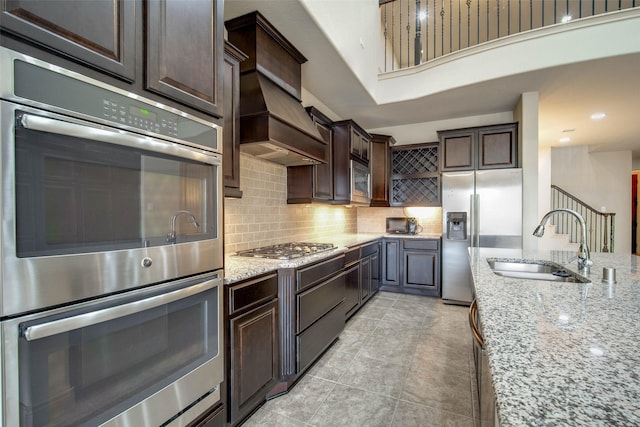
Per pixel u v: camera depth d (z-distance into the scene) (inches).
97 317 35.2
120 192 39.1
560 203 263.6
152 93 43.4
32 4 30.6
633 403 20.2
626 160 259.9
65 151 33.5
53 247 32.4
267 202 112.2
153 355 43.5
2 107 28.4
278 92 92.4
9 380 29.2
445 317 134.2
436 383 82.0
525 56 120.0
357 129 148.6
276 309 76.4
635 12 105.4
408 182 186.7
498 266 85.3
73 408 34.3
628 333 32.1
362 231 203.2
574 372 24.2
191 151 48.3
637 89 136.3
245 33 86.0
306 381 83.6
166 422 45.0
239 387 62.7
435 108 161.3
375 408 71.9
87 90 35.4
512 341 30.2
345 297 116.4
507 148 151.4
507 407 20.0
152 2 43.1
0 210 28.3
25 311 30.2
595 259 83.2
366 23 132.9
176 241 46.9
